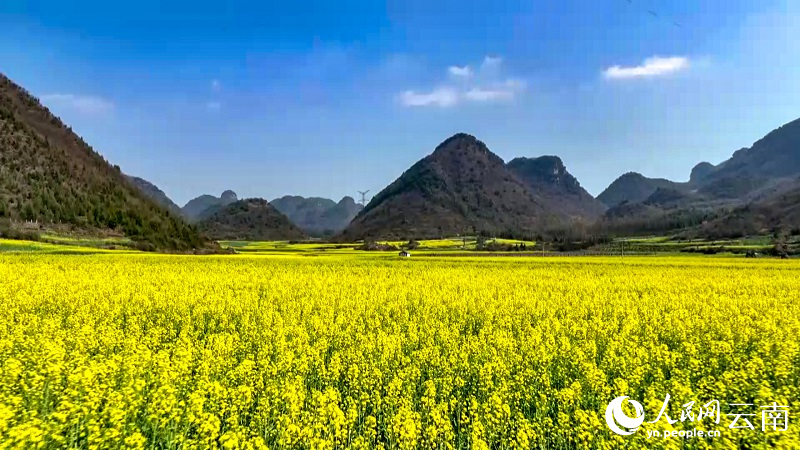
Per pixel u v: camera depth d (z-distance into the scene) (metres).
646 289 28.69
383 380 10.91
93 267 37.81
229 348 12.87
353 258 64.88
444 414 8.77
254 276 33.19
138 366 10.48
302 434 7.84
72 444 7.75
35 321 15.63
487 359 12.18
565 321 17.45
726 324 16.97
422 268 45.16
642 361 11.98
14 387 9.42
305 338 14.10
